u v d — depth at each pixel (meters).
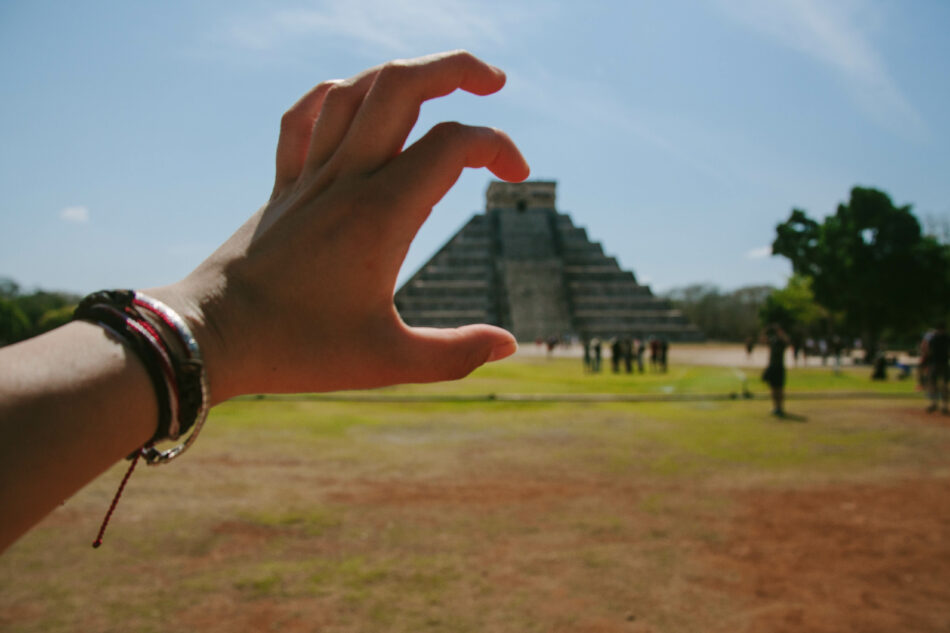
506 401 19.81
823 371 38.44
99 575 6.31
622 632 5.27
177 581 6.19
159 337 0.89
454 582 6.21
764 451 12.46
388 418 16.31
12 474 0.68
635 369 39.06
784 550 7.10
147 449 0.93
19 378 0.74
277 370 1.13
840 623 5.43
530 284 94.38
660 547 7.20
